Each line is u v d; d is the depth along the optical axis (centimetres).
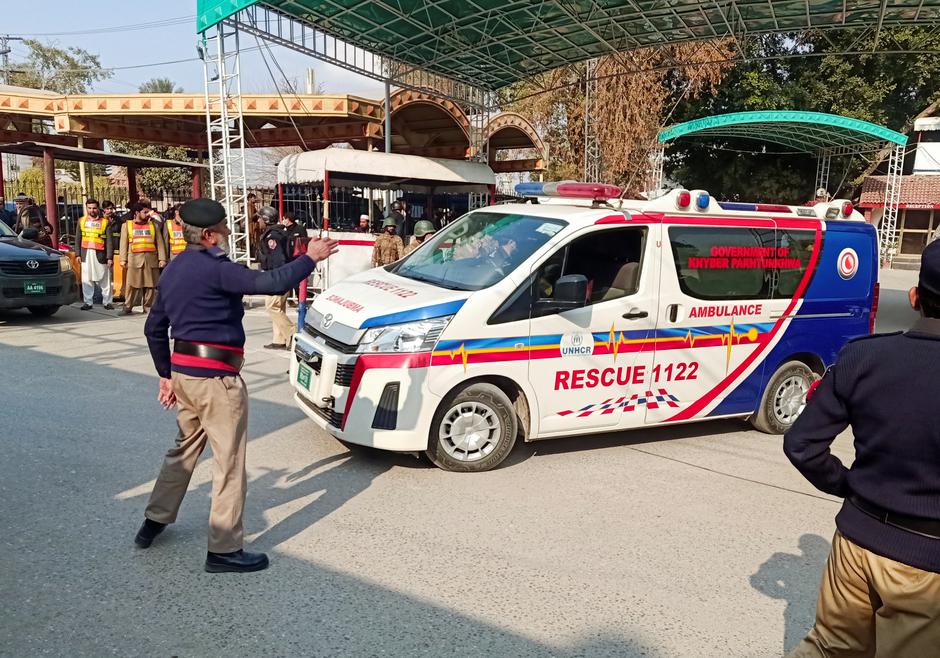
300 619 307
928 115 3228
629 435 601
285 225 869
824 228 614
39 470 457
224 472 337
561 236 502
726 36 1416
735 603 340
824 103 2792
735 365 576
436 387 464
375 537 388
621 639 306
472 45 1495
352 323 469
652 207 540
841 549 206
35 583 325
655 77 2534
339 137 1870
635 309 521
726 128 2316
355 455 512
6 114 1788
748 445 586
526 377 491
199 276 328
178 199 2322
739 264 570
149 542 362
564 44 1520
